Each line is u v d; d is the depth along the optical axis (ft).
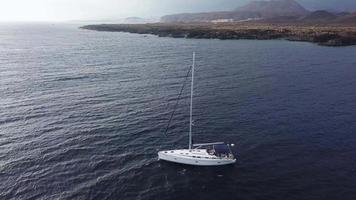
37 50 565.53
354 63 418.92
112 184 134.31
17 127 194.39
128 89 285.64
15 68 381.60
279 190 130.62
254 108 233.14
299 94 270.67
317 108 233.35
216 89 286.46
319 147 169.27
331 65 403.95
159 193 128.47
